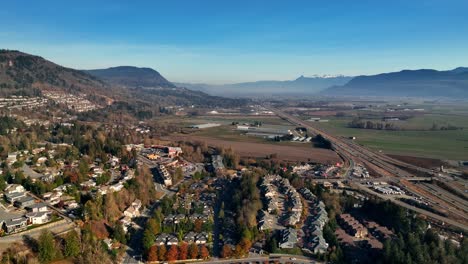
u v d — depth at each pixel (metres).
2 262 148.00
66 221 188.75
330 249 194.62
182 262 181.38
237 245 189.12
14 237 167.50
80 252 166.12
